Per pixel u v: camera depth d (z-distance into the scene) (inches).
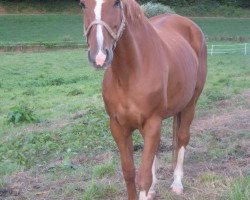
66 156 258.1
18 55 1069.1
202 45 215.8
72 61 958.4
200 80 211.2
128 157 164.2
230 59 913.5
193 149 256.1
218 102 403.9
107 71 161.3
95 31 131.5
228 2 1945.1
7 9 1822.1
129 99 154.7
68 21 1685.5
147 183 155.1
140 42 155.9
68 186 202.7
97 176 216.7
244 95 435.5
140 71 153.9
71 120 366.0
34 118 377.7
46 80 680.4
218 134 289.6
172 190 192.7
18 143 294.5
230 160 234.2
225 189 189.8
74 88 578.6
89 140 289.4
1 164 248.8
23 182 219.3
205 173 207.6
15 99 521.3
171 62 171.6
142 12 161.3
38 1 1877.5
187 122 201.9
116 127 162.4
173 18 213.0
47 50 1196.5
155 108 158.4
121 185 202.8
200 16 1857.8
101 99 464.1
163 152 259.6
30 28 1535.4
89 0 134.9
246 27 1600.6
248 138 278.4
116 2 136.1
